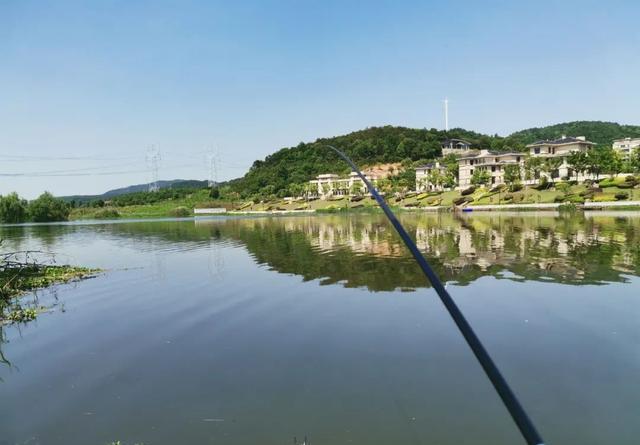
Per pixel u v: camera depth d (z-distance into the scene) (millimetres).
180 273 19391
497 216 52906
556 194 74562
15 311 13289
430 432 5898
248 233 42938
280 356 8883
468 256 20484
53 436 6152
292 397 7051
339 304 12742
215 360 8820
